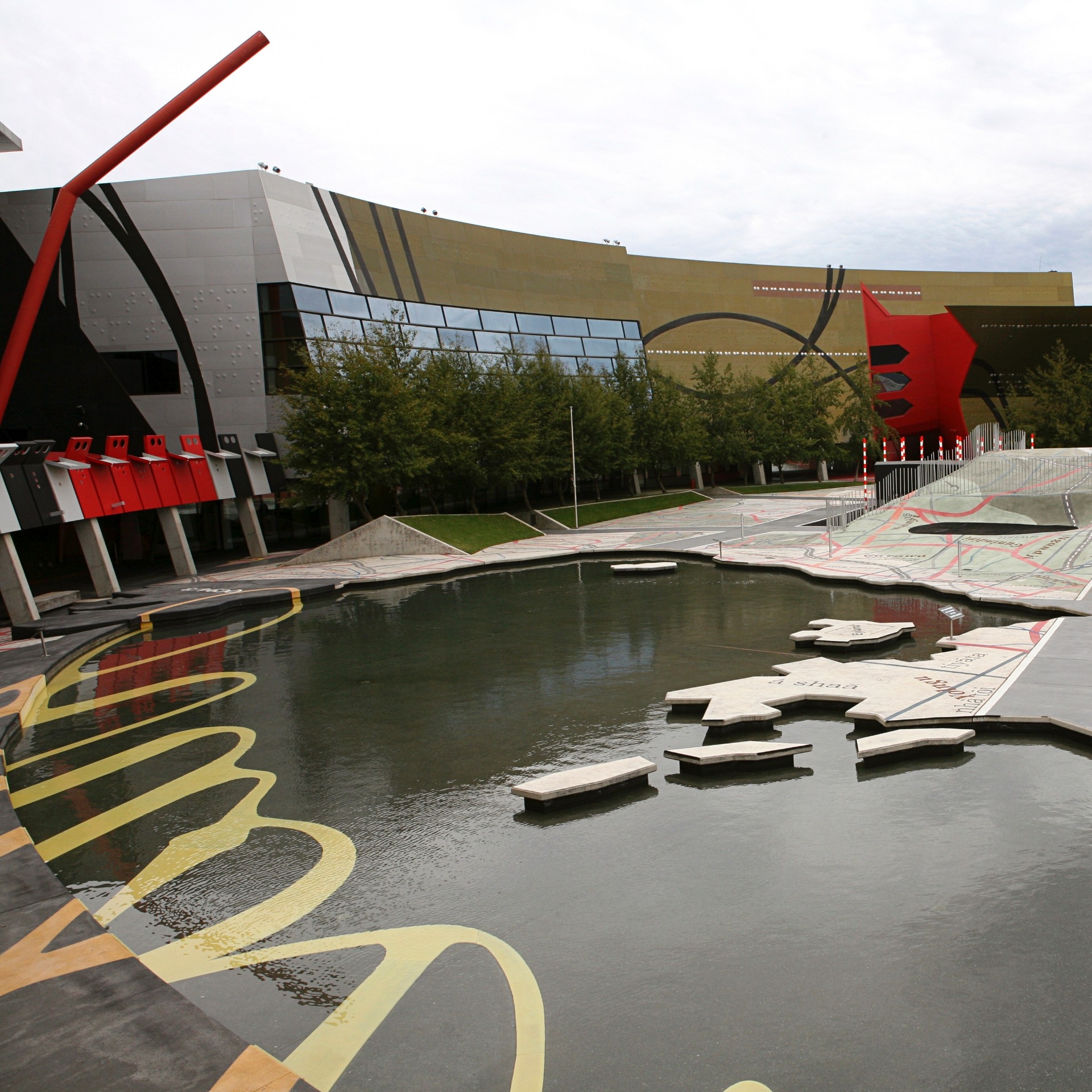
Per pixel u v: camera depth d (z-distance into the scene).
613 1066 6.99
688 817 11.58
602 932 8.95
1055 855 10.07
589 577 35.00
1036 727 13.79
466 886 10.01
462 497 59.25
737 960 8.34
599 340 70.19
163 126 29.97
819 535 39.69
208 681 20.12
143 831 11.93
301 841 11.41
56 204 30.17
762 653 20.20
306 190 51.06
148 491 36.41
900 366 68.19
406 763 14.09
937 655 18.22
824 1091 6.62
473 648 22.30
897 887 9.52
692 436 66.94
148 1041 6.88
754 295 82.88
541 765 13.76
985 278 91.69
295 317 48.06
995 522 36.38
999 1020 7.34
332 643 23.80
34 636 25.41
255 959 8.72
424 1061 7.14
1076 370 67.81
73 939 8.53
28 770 14.62
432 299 59.06
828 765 13.14
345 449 43.97
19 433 46.50
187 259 47.53
